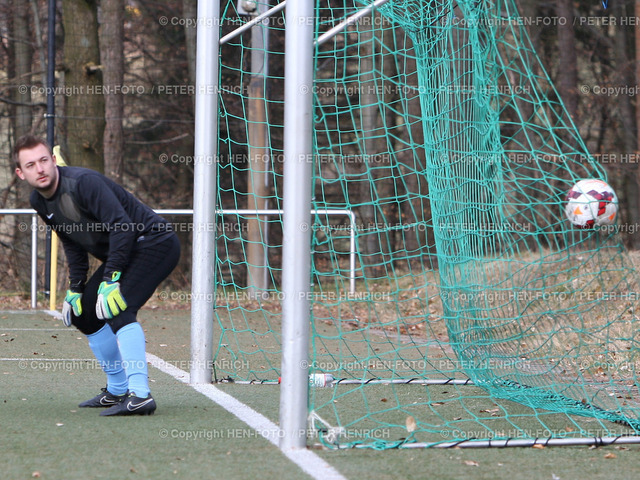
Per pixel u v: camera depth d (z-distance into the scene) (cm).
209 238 1570
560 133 5150
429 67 1516
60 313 3050
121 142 4688
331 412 1283
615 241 1256
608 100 5653
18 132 5819
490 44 1360
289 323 1014
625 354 1720
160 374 1680
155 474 877
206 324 1569
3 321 2733
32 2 5762
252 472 892
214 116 1565
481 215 1433
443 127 1470
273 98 5697
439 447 1034
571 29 5250
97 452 976
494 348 1487
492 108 1356
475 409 1327
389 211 5647
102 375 1639
